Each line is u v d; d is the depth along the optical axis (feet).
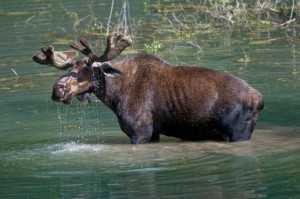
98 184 132.05
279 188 125.70
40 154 152.35
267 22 276.00
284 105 179.42
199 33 266.36
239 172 134.92
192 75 158.30
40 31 280.10
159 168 139.64
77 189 130.00
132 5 317.83
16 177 138.51
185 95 156.76
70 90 155.84
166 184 130.11
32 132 169.07
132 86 159.12
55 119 179.42
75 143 159.63
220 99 155.74
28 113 184.96
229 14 279.90
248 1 302.66
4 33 280.72
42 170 141.90
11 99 198.18
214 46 242.99
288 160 140.77
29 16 310.65
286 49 232.94
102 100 159.94
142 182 131.75
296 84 194.49
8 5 339.98
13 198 127.24
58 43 256.32
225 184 128.77
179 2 319.88
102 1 332.80
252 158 143.33
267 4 284.20
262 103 156.46
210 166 139.44
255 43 244.63
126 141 160.45
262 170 135.54
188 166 140.05
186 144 156.56
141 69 160.15
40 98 197.77
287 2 301.43
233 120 155.22
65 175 138.31
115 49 159.53
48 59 159.22
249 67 212.43
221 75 157.99
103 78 158.30
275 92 189.06
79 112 185.06
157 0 325.62
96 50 239.71
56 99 155.02
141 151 151.84
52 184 133.59
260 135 159.12
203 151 150.10
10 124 175.94
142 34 266.77
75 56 162.81
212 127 157.38
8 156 151.64
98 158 148.15
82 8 319.27
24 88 208.03
